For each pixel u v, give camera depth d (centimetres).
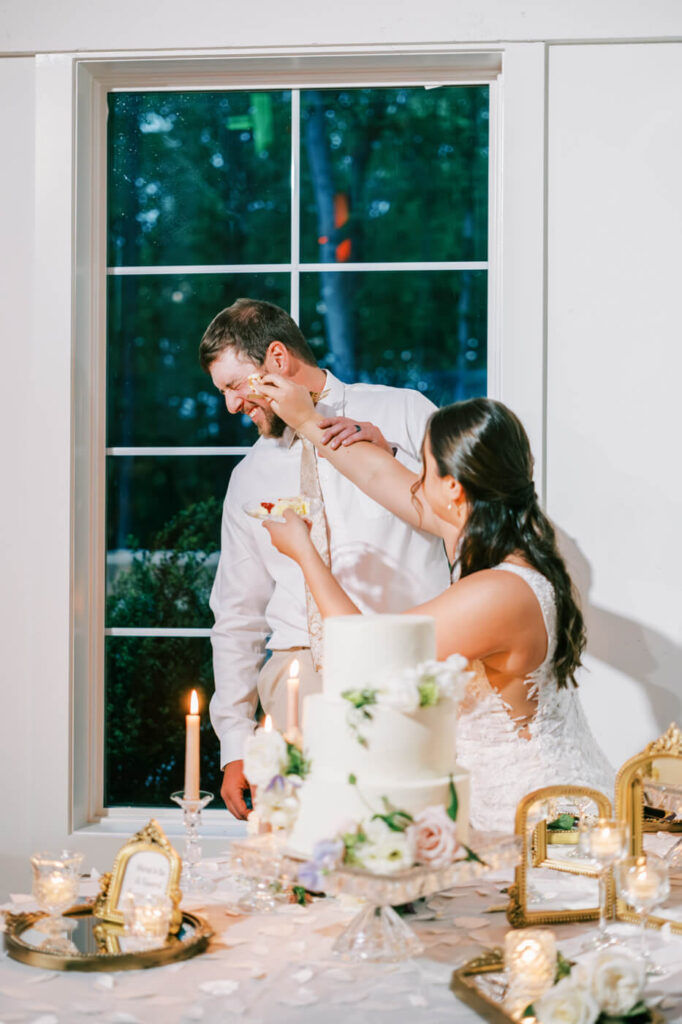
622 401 262
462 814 143
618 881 141
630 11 261
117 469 288
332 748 140
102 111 283
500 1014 123
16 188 275
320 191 283
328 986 136
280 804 142
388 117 281
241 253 285
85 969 141
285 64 272
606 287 263
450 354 281
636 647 261
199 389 287
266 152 284
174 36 269
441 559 262
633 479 262
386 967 142
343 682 142
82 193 275
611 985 124
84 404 276
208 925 154
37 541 271
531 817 159
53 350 271
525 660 189
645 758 168
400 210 281
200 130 285
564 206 264
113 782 289
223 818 281
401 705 136
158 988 136
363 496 260
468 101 279
